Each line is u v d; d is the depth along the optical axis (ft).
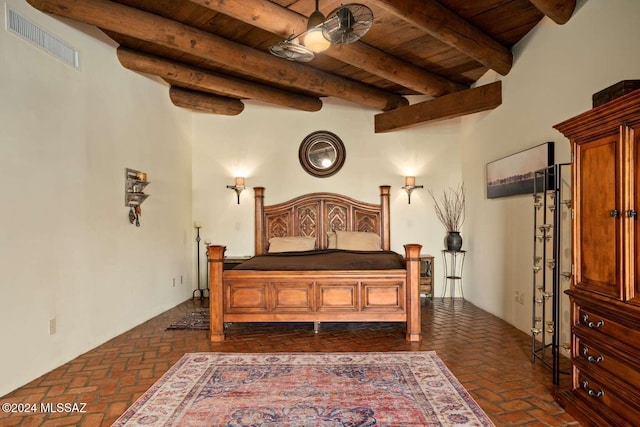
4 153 8.70
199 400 8.18
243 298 12.93
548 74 11.66
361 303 12.87
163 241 16.35
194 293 19.43
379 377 9.34
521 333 12.99
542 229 9.98
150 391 8.65
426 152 19.77
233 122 19.65
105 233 12.40
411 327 12.28
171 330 13.55
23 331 9.12
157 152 15.92
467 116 18.66
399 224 19.76
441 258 19.65
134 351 11.37
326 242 19.54
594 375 7.05
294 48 10.80
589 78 9.87
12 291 8.84
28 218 9.35
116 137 13.08
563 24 10.91
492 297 15.69
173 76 14.97
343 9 9.14
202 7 11.50
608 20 9.23
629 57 8.63
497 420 7.37
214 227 19.54
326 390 8.63
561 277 10.88
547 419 7.41
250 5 10.62
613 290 6.57
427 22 10.96
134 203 13.83
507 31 12.89
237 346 11.82
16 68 9.09
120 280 13.17
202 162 19.54
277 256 15.84
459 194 19.56
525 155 12.76
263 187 19.53
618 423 6.39
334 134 19.76
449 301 18.37
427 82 16.10
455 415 7.53
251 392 8.55
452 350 11.31
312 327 13.97
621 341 6.42
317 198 19.57
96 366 10.20
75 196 11.02
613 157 6.55
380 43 13.71
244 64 13.89
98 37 12.25
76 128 11.13
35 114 9.63
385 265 13.21
